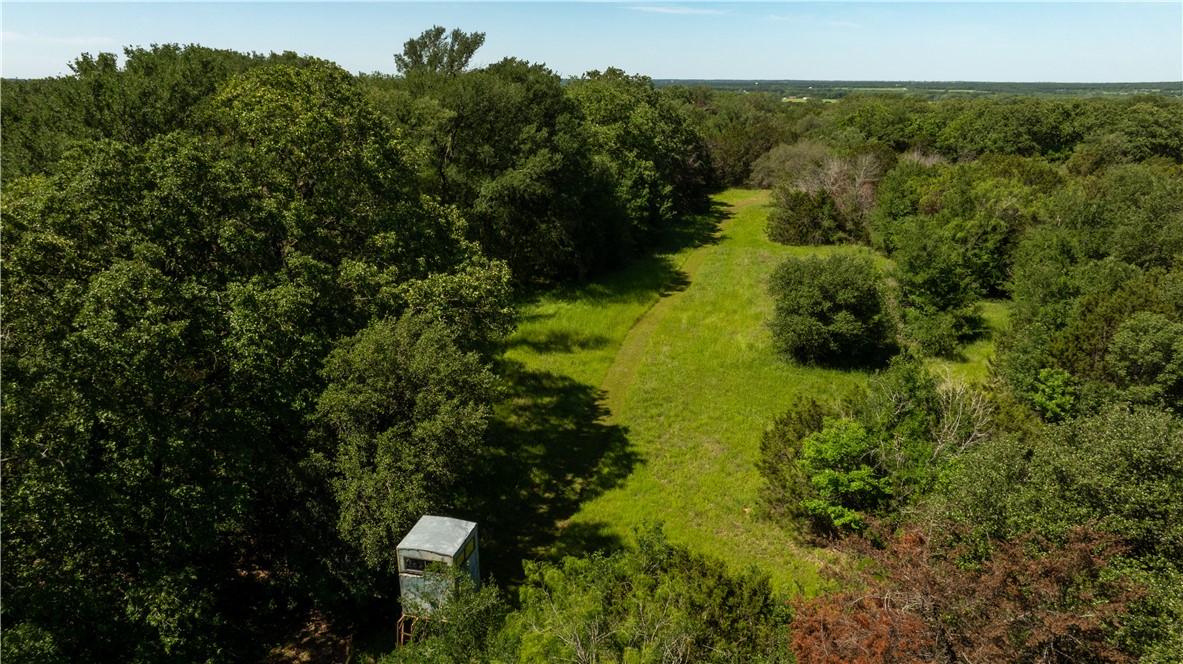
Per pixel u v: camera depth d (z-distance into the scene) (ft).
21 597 30.19
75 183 39.06
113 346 32.89
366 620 42.63
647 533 39.60
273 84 57.00
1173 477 31.60
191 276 42.55
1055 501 33.32
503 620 35.40
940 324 84.74
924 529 35.35
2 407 29.91
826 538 48.65
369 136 59.26
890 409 50.34
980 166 144.15
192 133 61.41
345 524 37.01
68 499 31.48
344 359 41.70
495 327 57.41
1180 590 27.91
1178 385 54.75
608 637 29.99
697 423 69.15
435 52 136.77
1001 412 51.65
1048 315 69.62
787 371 81.51
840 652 28.27
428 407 40.32
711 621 33.35
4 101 79.41
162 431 35.76
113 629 33.45
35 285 37.22
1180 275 64.44
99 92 68.90
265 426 40.83
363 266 49.34
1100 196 95.50
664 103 189.57
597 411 72.69
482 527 52.21
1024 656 26.96
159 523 35.45
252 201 46.60
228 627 39.78
